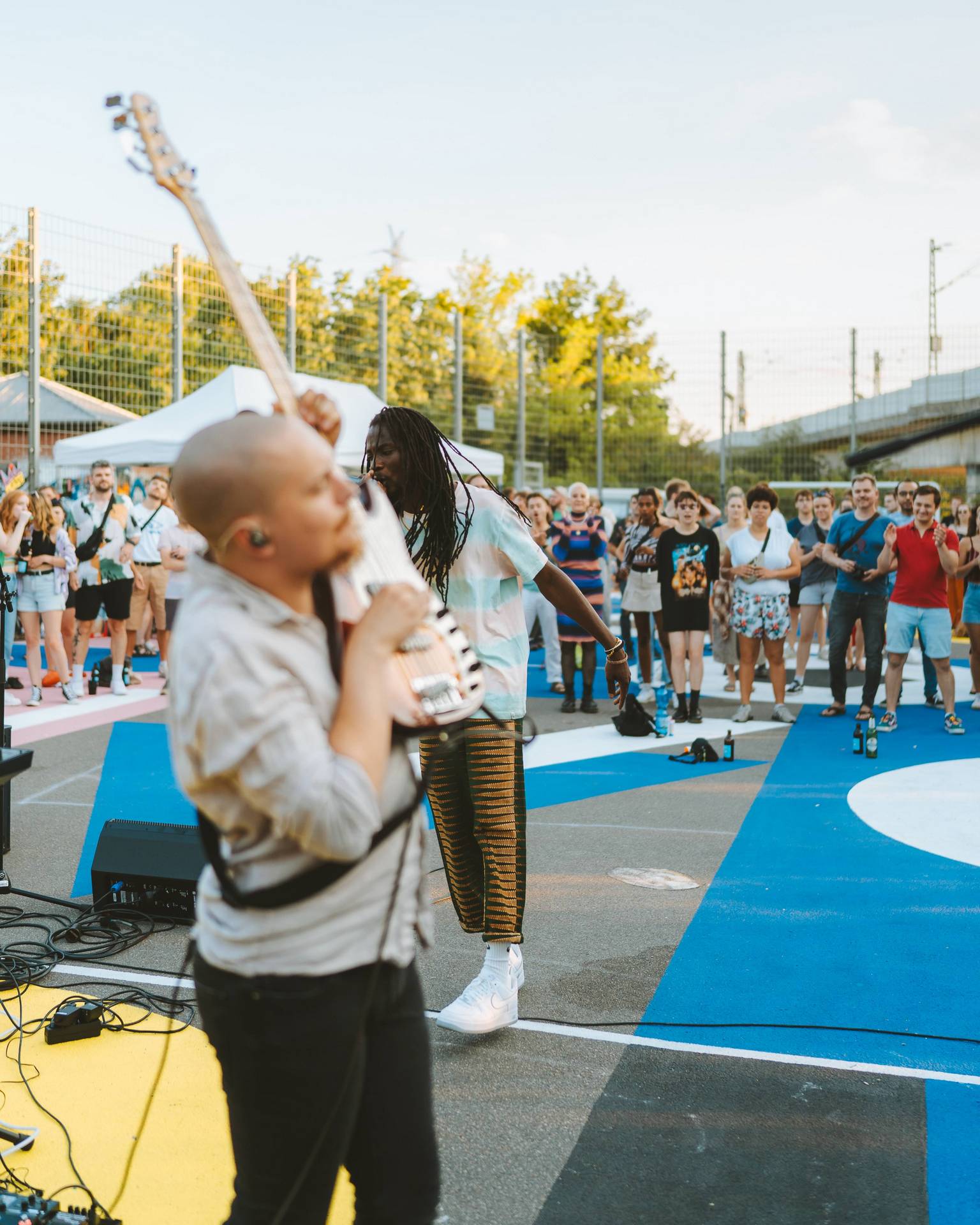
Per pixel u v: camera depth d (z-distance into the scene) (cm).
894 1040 340
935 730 888
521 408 2125
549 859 541
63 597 995
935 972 394
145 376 1462
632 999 371
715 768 752
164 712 959
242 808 153
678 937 431
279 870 155
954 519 1437
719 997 372
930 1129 288
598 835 584
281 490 147
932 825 602
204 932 162
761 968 399
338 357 1811
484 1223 249
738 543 918
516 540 328
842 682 948
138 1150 277
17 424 1313
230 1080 163
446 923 445
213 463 148
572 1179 267
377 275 1975
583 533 966
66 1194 257
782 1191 262
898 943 423
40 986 379
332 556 153
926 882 500
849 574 900
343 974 158
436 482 321
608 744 839
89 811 629
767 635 911
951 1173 269
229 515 148
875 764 761
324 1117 160
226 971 158
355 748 149
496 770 334
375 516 171
